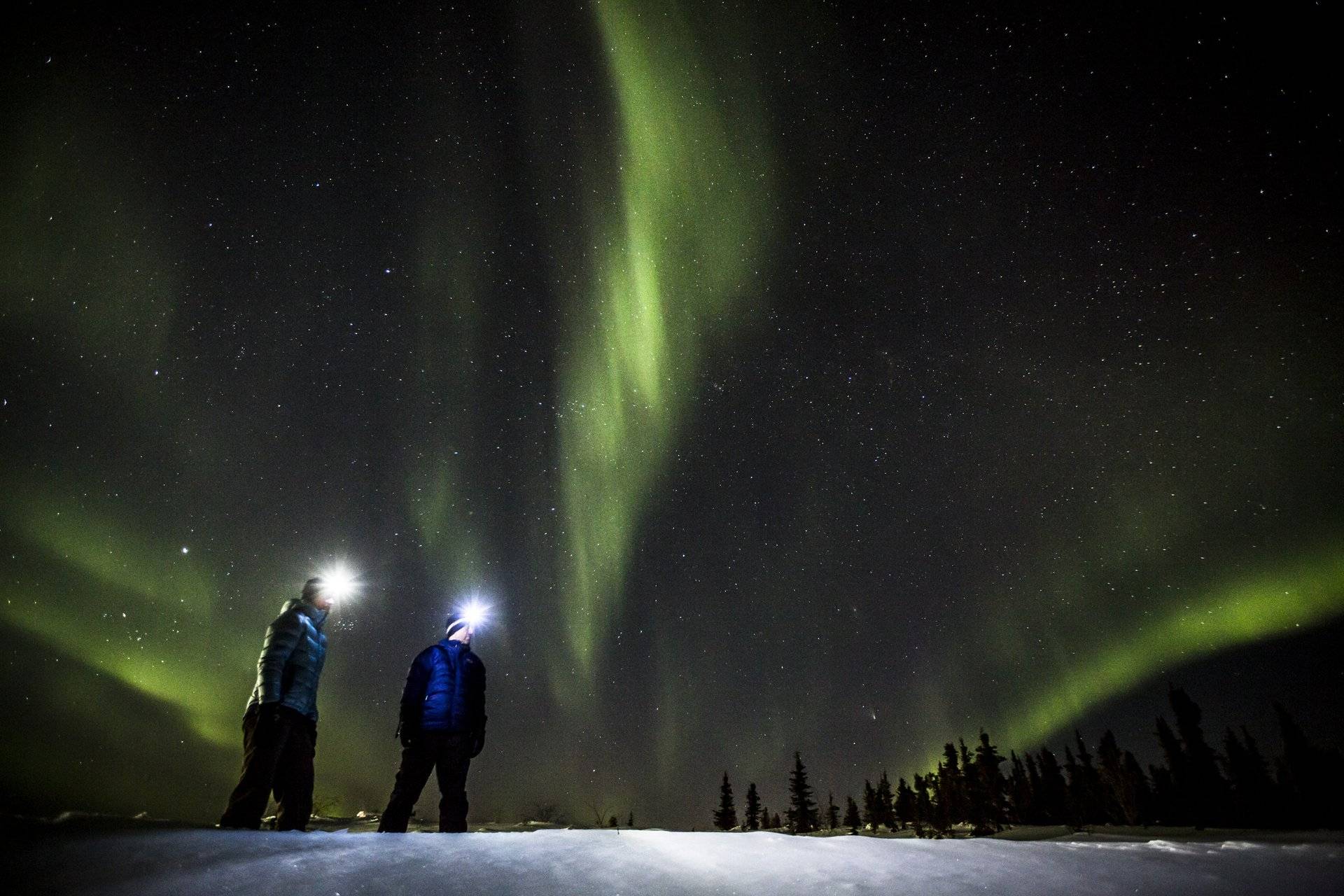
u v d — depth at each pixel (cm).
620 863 189
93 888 136
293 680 414
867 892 176
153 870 149
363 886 156
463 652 476
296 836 197
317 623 446
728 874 186
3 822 165
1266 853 221
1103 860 209
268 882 152
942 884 183
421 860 179
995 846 227
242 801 374
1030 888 183
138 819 195
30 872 137
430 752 442
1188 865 205
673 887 172
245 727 403
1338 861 210
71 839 160
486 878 169
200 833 184
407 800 429
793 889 176
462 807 439
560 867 182
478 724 465
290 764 409
